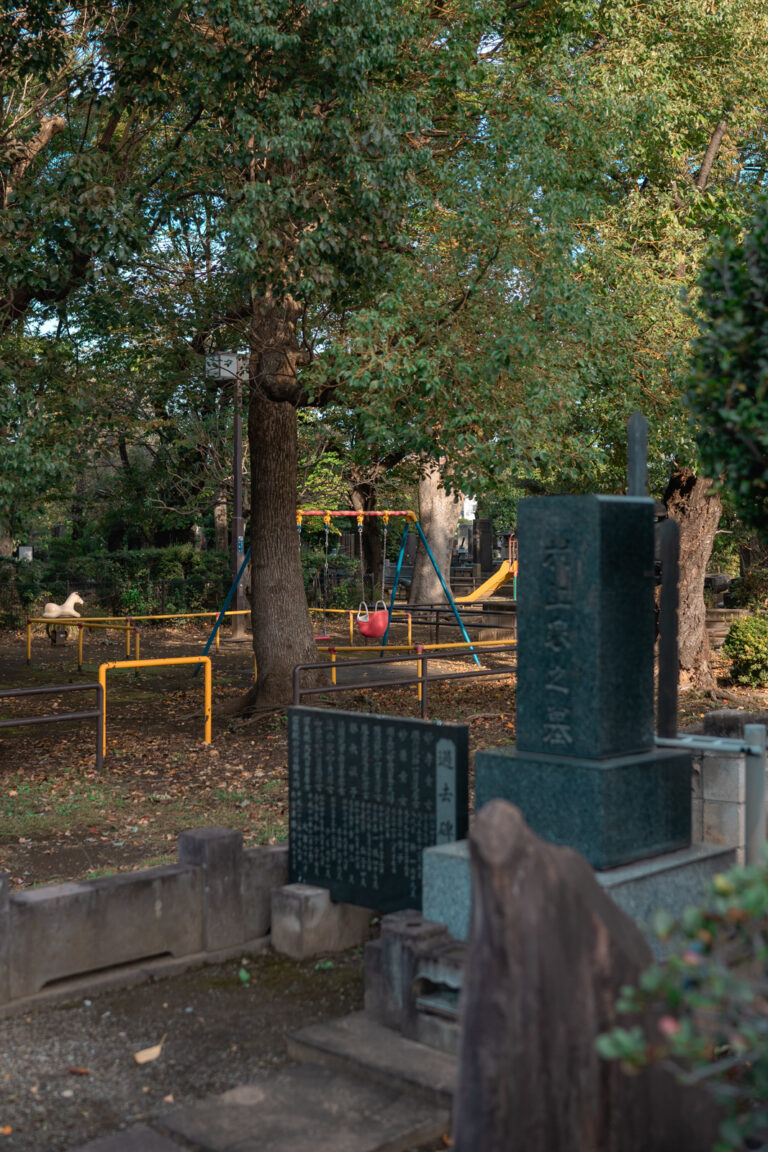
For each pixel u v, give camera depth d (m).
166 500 30.69
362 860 5.59
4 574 28.95
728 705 15.01
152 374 13.18
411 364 9.85
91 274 9.96
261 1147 3.57
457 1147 2.64
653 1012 2.85
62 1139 3.75
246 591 29.09
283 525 13.85
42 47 10.27
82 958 5.10
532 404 10.23
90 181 9.86
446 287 10.57
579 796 4.22
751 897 2.20
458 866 4.43
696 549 16.38
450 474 11.13
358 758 5.59
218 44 10.47
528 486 21.19
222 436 23.77
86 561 30.78
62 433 10.44
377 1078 4.06
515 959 2.63
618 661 4.35
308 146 9.83
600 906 2.86
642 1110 2.82
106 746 11.63
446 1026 4.19
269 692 13.66
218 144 10.70
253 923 5.82
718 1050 4.11
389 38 9.94
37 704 15.16
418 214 12.38
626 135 12.11
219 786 9.57
